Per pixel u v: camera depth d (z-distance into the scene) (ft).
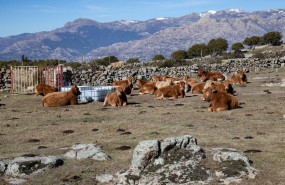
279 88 79.71
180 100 65.00
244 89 80.64
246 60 145.69
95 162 27.02
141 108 55.72
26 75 93.04
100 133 38.01
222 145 30.01
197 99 65.41
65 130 40.32
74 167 26.07
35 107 60.64
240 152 25.39
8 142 35.14
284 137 32.42
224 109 49.57
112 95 60.18
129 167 24.97
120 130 38.75
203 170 23.38
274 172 23.31
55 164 26.35
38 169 25.61
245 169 23.32
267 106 52.06
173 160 24.75
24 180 24.23
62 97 61.62
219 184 21.85
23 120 47.67
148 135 35.55
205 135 34.50
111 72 107.45
